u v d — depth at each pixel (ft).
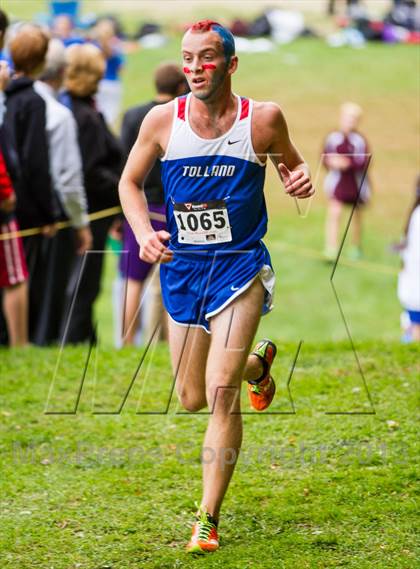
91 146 70.03
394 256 129.80
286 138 38.19
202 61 36.27
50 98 66.59
